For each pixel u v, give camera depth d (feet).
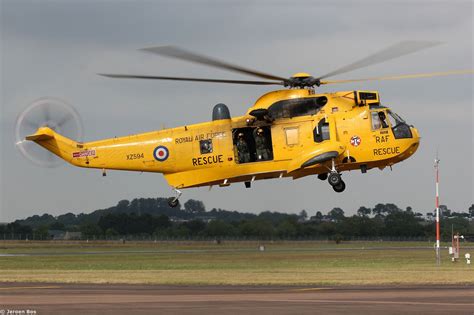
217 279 224.74
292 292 184.55
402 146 249.55
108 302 165.48
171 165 262.06
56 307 157.99
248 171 254.06
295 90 250.57
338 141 249.14
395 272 252.62
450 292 181.16
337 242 650.43
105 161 270.46
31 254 474.08
